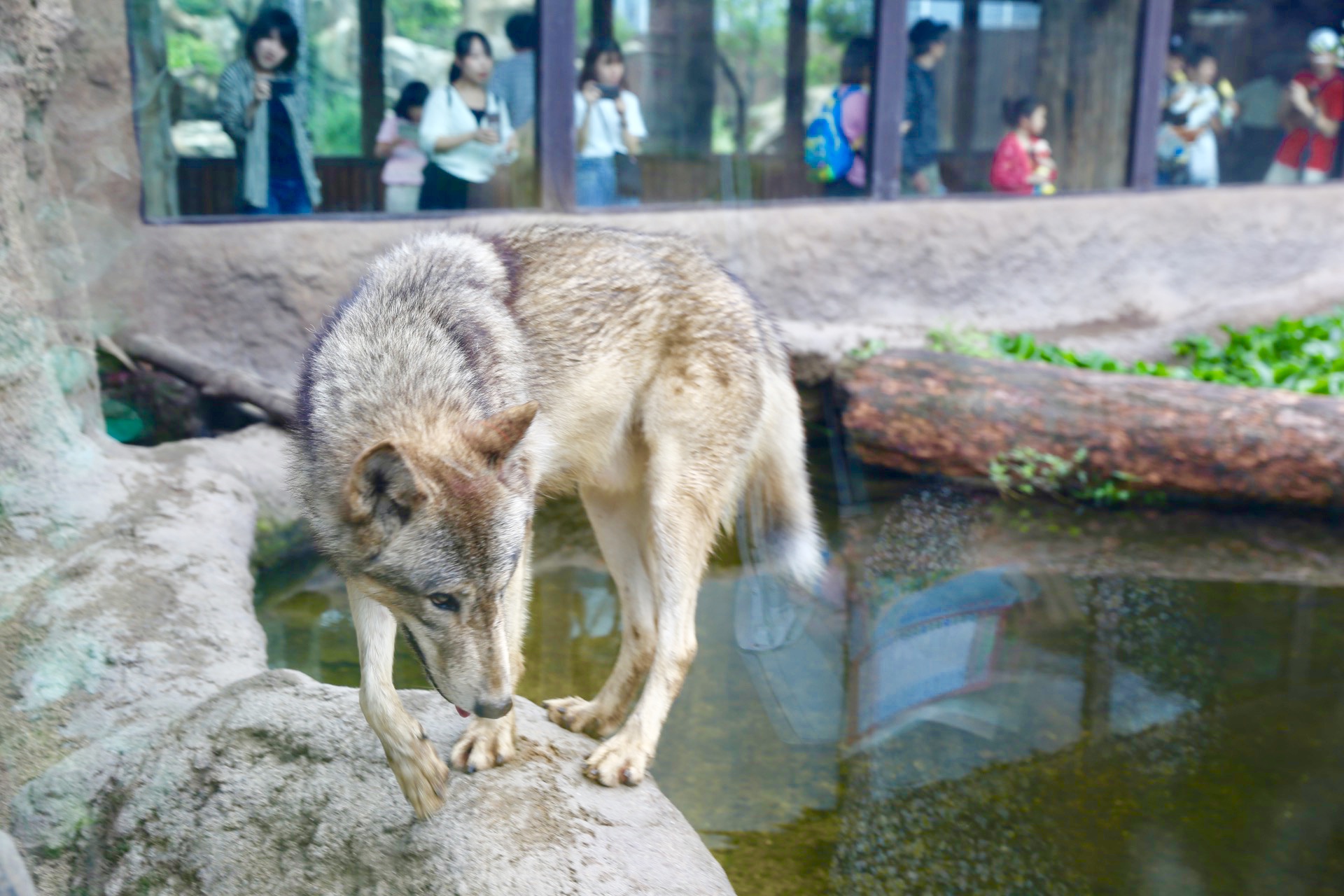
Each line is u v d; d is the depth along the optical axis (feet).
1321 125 36.65
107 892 8.41
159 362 20.12
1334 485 20.74
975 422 22.31
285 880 8.05
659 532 10.63
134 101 20.45
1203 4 34.14
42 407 14.67
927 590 17.49
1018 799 11.66
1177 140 34.19
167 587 12.89
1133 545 19.80
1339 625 16.46
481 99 24.49
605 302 10.41
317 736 9.02
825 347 24.73
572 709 11.00
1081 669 14.84
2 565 12.67
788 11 28.91
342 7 23.40
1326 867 10.53
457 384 8.80
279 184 23.15
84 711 10.45
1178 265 32.45
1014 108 31.73
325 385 8.78
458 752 8.84
